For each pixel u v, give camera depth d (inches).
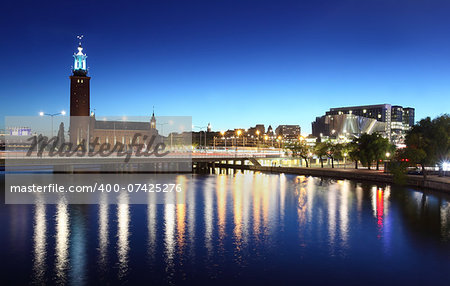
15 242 1531.7
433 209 2255.2
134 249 1453.0
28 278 1164.5
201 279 1170.6
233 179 4266.7
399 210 2231.8
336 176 4375.0
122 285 1122.0
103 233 1676.9
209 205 2423.7
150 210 2228.1
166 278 1176.2
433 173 3782.0
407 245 1520.7
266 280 1166.3
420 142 3223.4
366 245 1520.7
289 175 4835.1
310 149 6156.5
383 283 1149.7
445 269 1259.8
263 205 2432.3
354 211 2214.6
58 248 1456.7
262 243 1546.5
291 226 1831.9
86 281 1147.9
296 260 1343.5
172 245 1507.1
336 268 1270.9
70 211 2174.0
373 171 4362.7
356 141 4830.2
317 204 2466.8
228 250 1449.3
